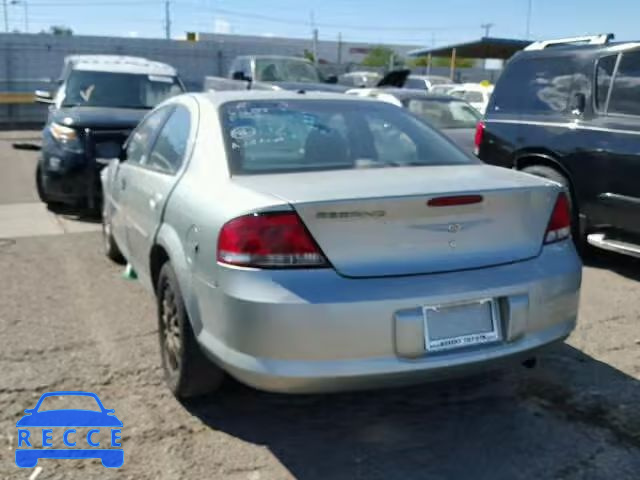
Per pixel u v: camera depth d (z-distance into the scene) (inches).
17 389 150.8
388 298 114.6
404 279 117.5
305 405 146.8
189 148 153.7
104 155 321.1
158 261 159.3
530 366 146.9
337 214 114.9
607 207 237.3
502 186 128.0
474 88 671.1
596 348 178.1
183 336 135.3
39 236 298.4
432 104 415.8
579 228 250.1
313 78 585.9
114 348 174.6
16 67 1111.0
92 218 339.3
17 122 906.1
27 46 1112.8
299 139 150.0
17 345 175.3
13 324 190.4
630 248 229.5
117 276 237.0
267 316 112.7
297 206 114.3
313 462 125.6
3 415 139.6
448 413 144.3
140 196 174.1
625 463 125.3
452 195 120.6
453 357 118.6
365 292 114.3
